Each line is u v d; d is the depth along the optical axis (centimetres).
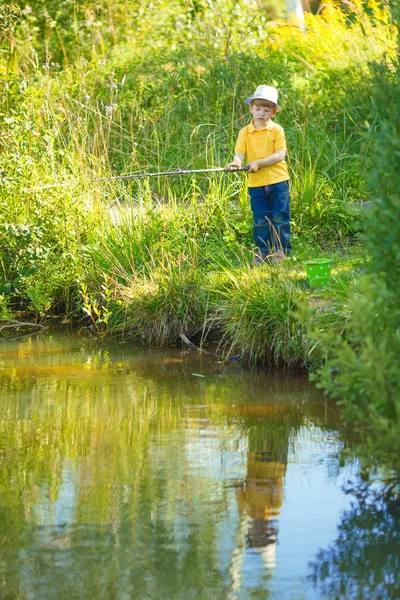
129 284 982
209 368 812
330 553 454
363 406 525
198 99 1429
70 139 1238
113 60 1568
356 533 475
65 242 1047
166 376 788
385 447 469
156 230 1040
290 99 1384
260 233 988
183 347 895
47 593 419
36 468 570
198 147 1298
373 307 478
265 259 980
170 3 1759
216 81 1445
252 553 456
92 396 728
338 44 1627
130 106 1388
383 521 488
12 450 603
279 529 482
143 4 1755
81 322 1009
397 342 478
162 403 707
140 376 789
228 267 992
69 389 748
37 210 1038
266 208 982
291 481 546
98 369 814
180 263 966
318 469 564
